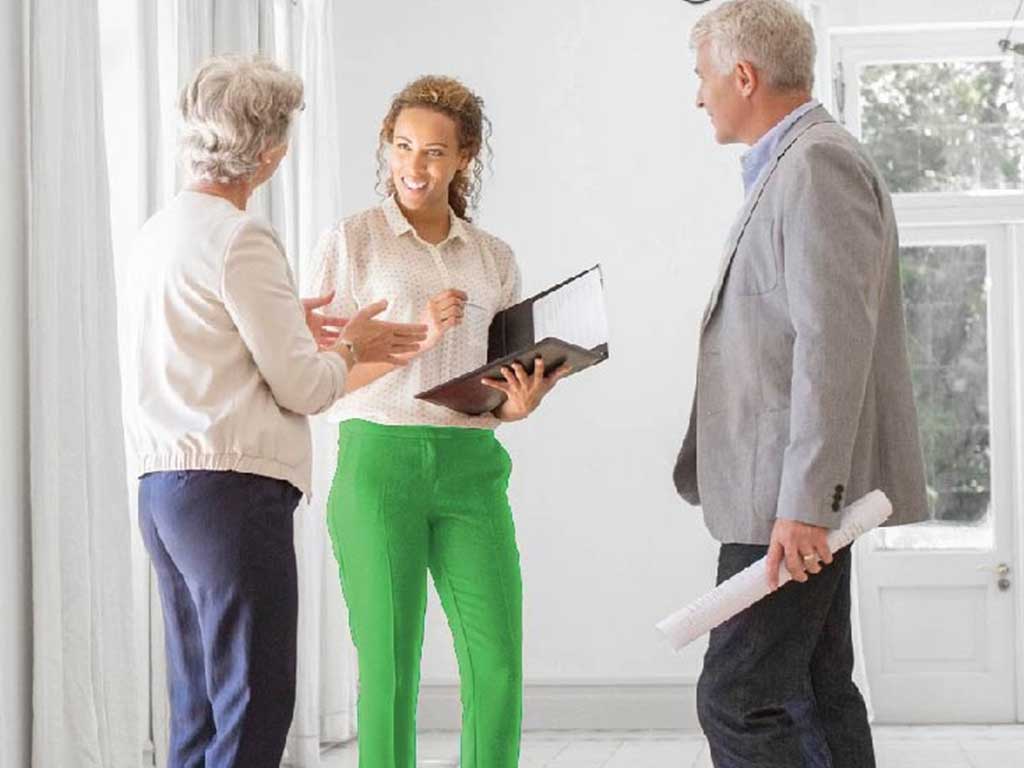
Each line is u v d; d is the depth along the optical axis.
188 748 3.43
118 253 5.54
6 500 4.47
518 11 7.60
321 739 7.01
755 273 3.26
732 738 3.26
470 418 4.13
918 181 7.86
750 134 3.41
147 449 3.34
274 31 6.48
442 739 7.22
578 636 7.48
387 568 4.07
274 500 3.31
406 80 7.64
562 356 3.90
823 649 3.48
